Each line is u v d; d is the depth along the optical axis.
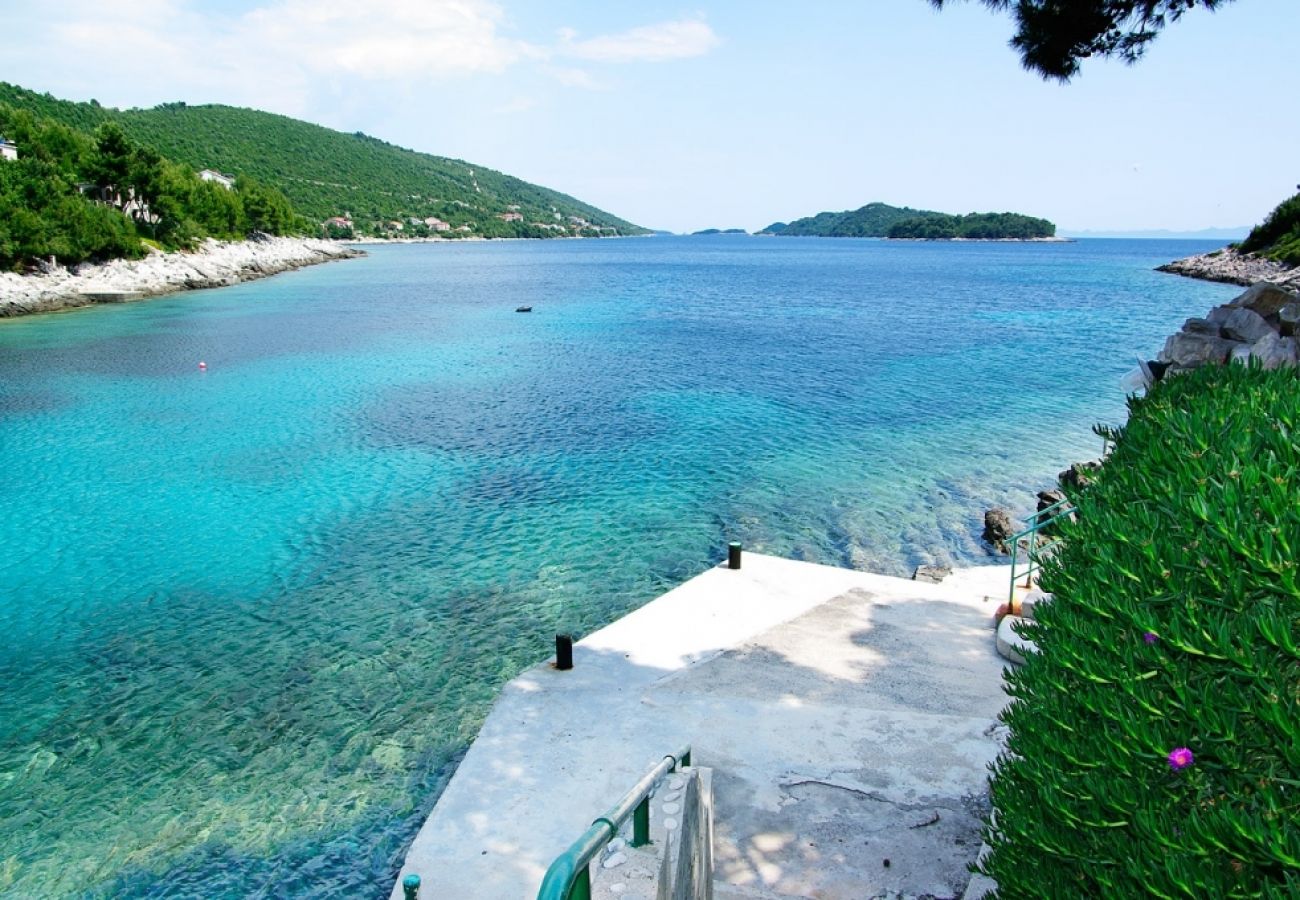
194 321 62.56
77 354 46.75
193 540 20.34
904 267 159.75
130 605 17.03
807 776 9.29
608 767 9.58
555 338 55.62
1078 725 4.16
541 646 15.23
